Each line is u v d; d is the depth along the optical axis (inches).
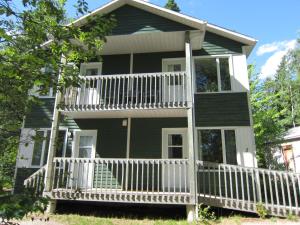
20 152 496.7
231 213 375.9
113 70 526.3
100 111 439.2
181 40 470.6
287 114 1278.3
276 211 354.6
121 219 357.4
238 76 487.2
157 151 471.8
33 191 115.3
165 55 520.1
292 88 1277.1
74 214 378.3
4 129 173.6
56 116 423.8
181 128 476.1
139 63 523.8
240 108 469.4
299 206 380.2
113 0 453.7
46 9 162.9
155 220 354.0
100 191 379.2
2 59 144.9
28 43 156.9
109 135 491.8
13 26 162.2
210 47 506.9
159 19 446.0
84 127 500.7
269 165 890.1
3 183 122.5
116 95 503.8
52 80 159.5
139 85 505.0
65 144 496.7
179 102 407.2
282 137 908.6
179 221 345.7
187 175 438.6
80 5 178.1
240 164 440.8
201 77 498.0
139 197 368.5
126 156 477.1
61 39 166.1
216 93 482.3
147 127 486.0
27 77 147.5
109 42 480.4
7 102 161.0
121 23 455.5
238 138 454.9
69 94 437.7
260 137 846.5
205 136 466.6
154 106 415.2
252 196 421.7
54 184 394.6
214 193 392.5
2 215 97.3
